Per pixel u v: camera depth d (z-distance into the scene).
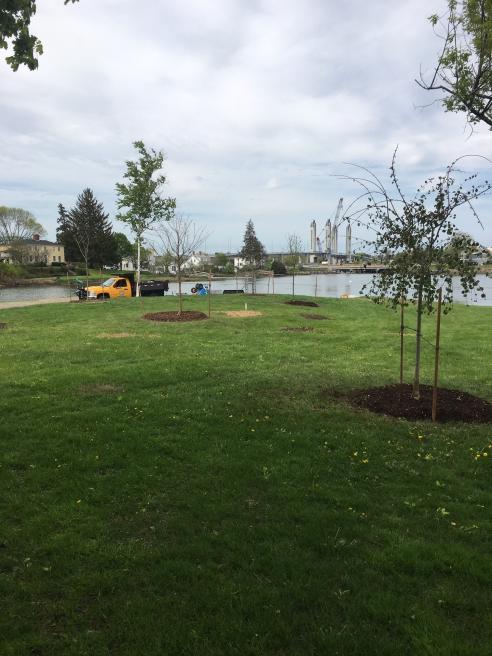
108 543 3.41
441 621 2.64
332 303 24.20
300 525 3.65
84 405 6.57
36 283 64.56
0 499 4.00
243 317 17.31
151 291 31.48
